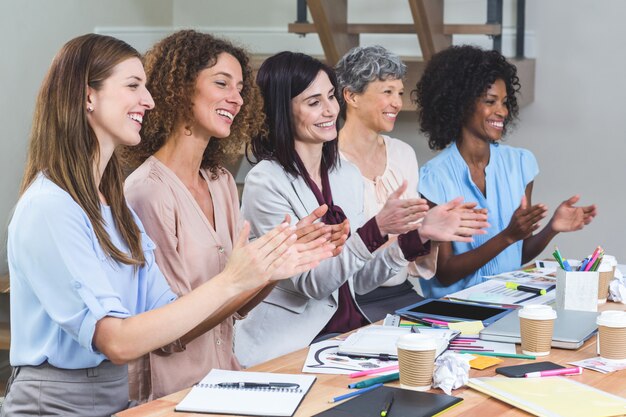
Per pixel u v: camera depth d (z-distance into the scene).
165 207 2.28
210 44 2.37
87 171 1.93
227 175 2.58
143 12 5.32
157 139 2.39
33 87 4.46
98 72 1.96
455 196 3.43
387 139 3.67
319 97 2.79
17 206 1.90
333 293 2.75
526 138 4.98
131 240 2.06
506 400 1.72
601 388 1.82
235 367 2.49
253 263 1.86
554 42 4.89
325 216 2.82
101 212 1.99
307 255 1.91
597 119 4.84
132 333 1.82
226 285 1.87
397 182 3.54
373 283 2.77
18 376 1.96
